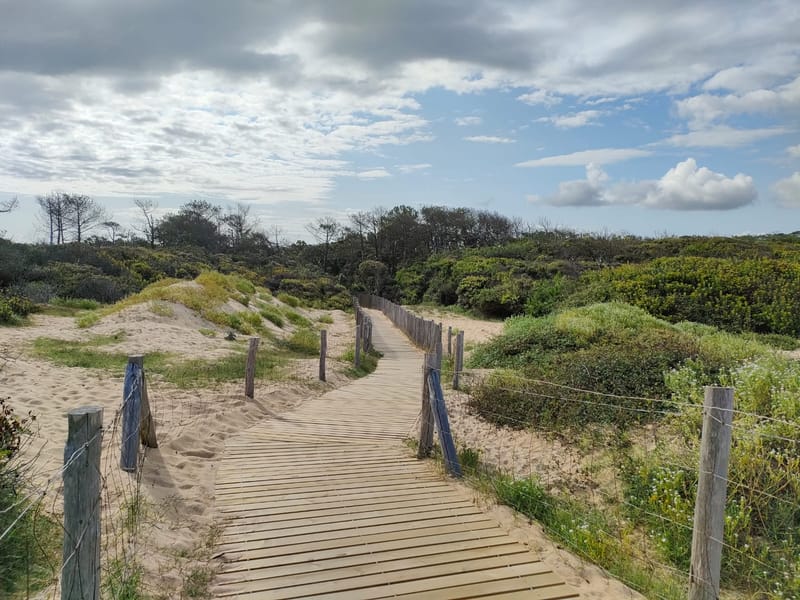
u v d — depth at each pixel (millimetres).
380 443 7164
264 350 14961
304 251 66812
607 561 4113
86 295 22750
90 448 2588
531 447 6988
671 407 6910
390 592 3529
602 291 18375
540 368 9711
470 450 6590
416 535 4375
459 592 3553
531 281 29703
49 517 3898
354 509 4887
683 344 9117
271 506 4914
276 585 3588
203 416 7578
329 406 9523
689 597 3238
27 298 18219
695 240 37875
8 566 3291
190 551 3998
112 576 3301
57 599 3025
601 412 7266
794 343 13211
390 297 48500
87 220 49938
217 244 58938
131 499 4496
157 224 56875
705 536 3160
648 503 5164
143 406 5730
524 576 3783
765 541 4457
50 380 8633
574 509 5164
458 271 37906
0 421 4672
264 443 6965
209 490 5262
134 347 12516
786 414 5332
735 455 4949
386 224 64688
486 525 4598
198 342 14258
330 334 22875
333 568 3824
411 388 11852
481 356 12664
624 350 9172
